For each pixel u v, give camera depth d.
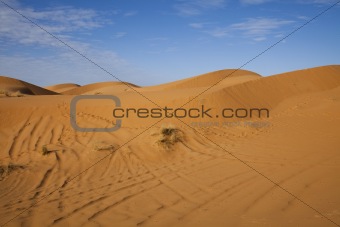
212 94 17.81
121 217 5.72
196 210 5.98
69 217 5.79
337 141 11.71
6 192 7.28
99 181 8.08
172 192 7.11
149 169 9.16
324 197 6.42
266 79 27.95
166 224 5.36
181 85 49.12
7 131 12.77
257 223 5.28
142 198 6.75
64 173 8.69
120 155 10.27
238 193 6.88
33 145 11.27
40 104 15.28
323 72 33.16
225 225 5.24
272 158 9.86
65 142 11.58
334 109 17.94
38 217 5.81
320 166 8.77
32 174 8.52
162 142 11.18
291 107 21.38
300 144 11.58
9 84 57.31
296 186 7.20
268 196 6.61
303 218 5.43
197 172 8.69
